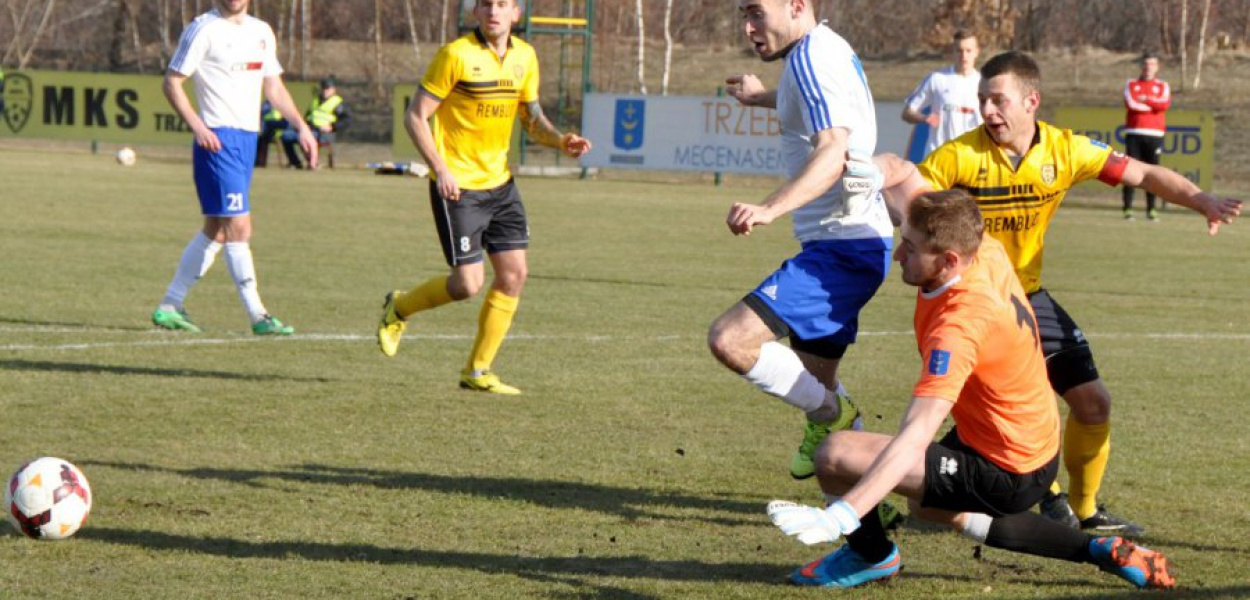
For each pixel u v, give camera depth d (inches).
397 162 2979.8
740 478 560.1
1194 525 499.2
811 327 483.5
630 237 1699.1
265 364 800.9
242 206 880.9
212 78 864.9
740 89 548.1
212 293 1108.5
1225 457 608.7
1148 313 1115.9
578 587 414.0
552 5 4473.4
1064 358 486.6
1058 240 1780.3
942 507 398.0
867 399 740.0
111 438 602.9
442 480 545.6
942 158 485.4
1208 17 4121.6
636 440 626.5
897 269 1467.8
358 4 5388.8
